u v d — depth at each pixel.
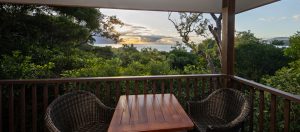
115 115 1.82
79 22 10.12
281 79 5.67
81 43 10.52
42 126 3.79
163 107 2.03
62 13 9.34
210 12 4.02
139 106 2.06
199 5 3.64
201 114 2.62
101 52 11.34
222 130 1.77
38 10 8.49
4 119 3.64
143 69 6.79
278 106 3.56
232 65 2.99
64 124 2.03
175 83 4.72
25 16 7.94
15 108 3.64
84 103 2.33
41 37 8.47
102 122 2.35
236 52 10.77
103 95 3.15
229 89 2.54
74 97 2.27
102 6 3.60
